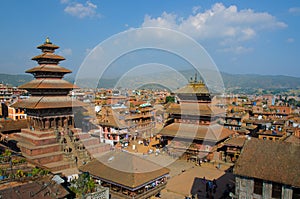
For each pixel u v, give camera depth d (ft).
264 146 94.38
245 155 94.22
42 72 182.80
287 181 80.43
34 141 160.15
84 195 93.61
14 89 525.34
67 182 106.01
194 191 140.97
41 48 192.34
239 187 92.02
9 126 204.85
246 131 241.76
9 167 97.50
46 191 77.05
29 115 184.65
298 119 326.03
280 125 271.49
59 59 189.67
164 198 131.44
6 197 69.31
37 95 182.50
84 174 112.37
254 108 357.00
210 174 170.91
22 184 82.12
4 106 341.41
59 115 180.96
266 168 87.15
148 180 118.42
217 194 137.28
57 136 169.58
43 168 106.73
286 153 89.20
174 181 156.15
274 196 84.69
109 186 121.39
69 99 188.34
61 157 157.07
